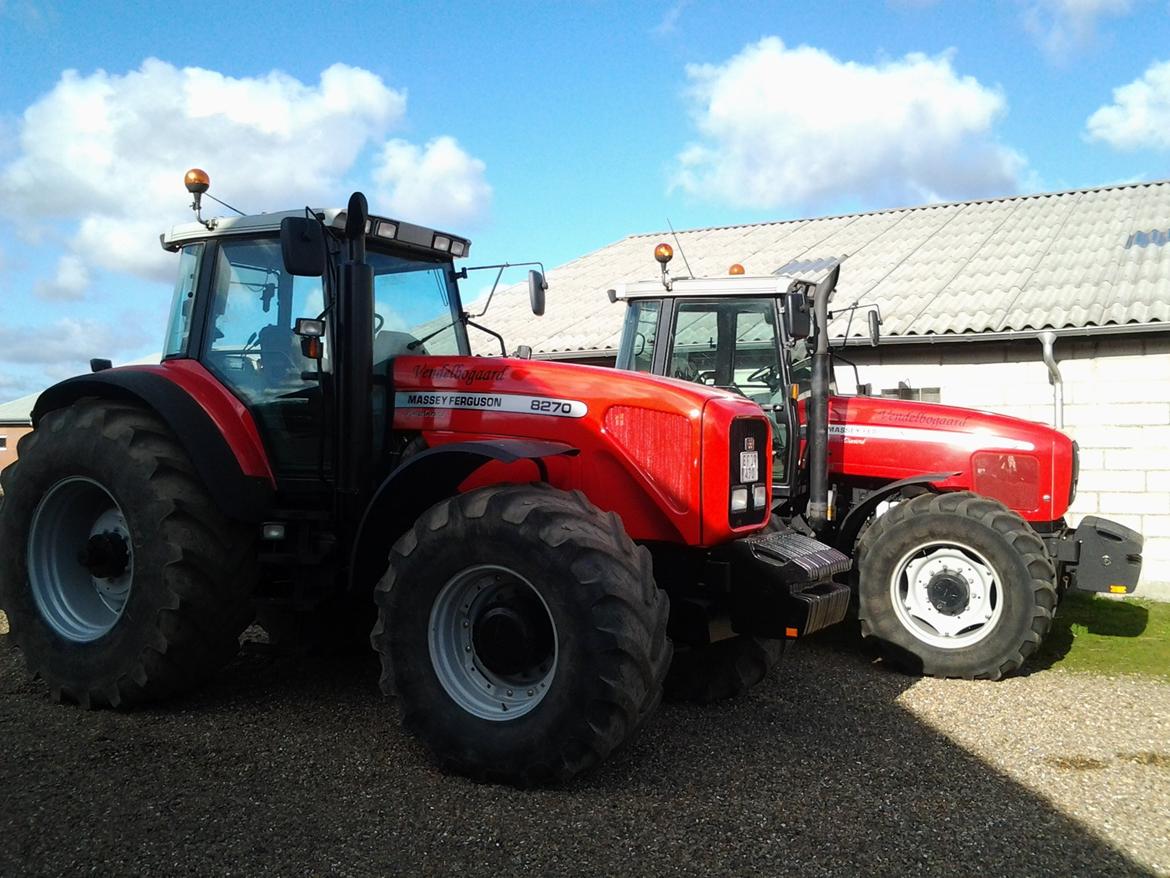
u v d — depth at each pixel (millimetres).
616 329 11273
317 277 4500
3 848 2953
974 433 6383
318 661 5293
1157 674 5797
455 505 3697
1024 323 8789
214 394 4543
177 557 4262
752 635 4152
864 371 9664
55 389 4793
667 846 3086
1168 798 3646
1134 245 10391
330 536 4395
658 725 4445
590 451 4121
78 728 4133
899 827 3303
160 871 2826
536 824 3225
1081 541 6051
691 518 3965
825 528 6574
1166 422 8539
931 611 5812
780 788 3643
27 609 4609
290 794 3430
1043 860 3072
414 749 3928
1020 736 4441
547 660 3678
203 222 4777
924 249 11719
